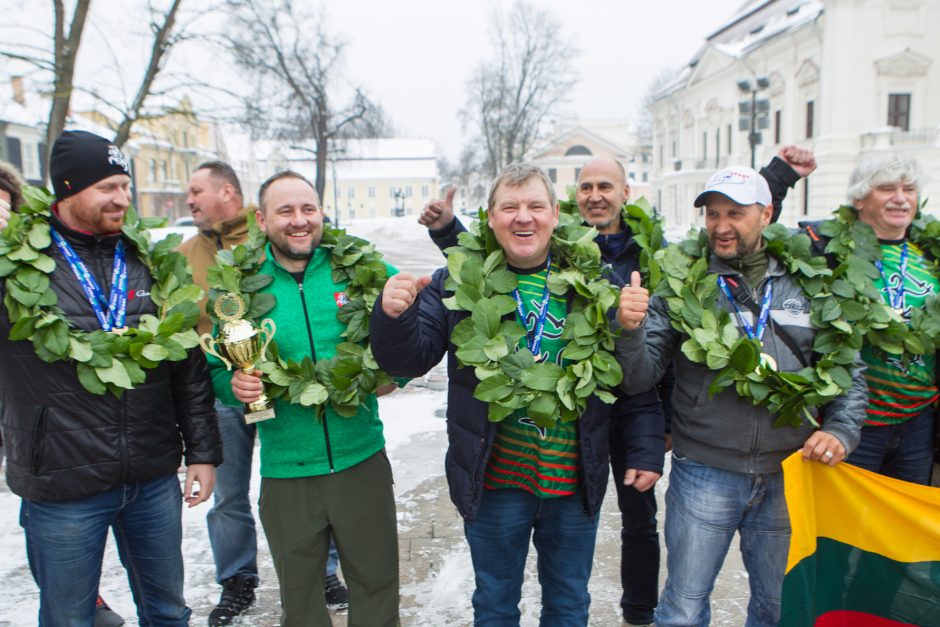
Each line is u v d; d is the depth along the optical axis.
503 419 2.50
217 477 3.33
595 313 2.44
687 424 2.58
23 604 3.42
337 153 36.56
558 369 2.41
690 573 2.55
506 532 2.54
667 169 54.22
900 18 31.44
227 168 3.71
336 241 2.89
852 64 31.61
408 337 2.36
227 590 3.34
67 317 2.42
